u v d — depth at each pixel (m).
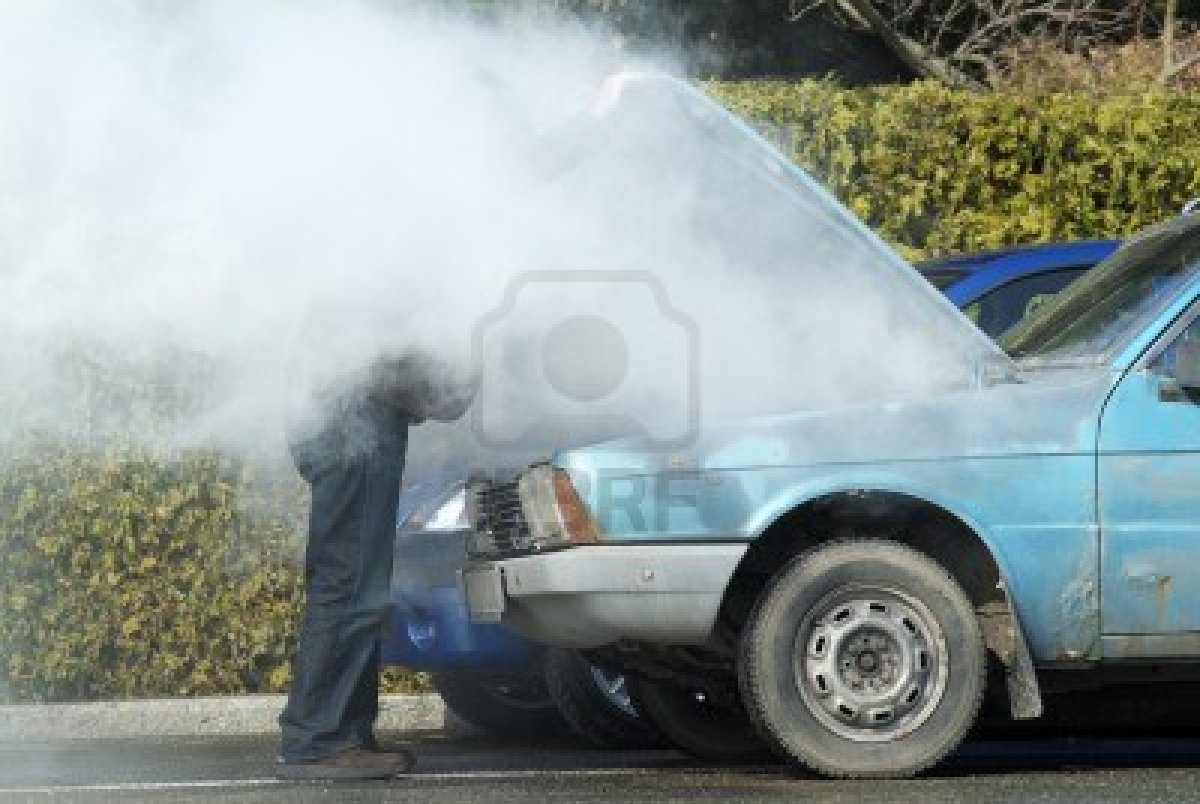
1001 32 46.31
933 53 45.97
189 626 29.67
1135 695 23.67
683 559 21.00
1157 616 21.20
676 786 20.81
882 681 21.09
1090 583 21.17
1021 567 21.17
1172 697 23.70
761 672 20.98
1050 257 27.80
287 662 29.94
